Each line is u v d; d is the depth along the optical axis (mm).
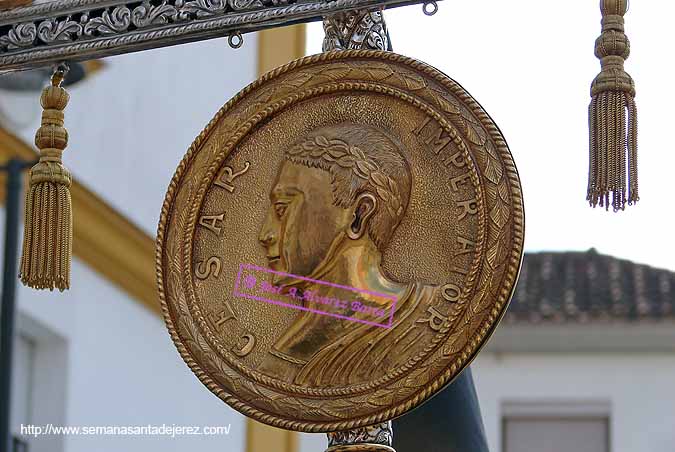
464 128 3590
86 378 9062
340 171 3641
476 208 3551
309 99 3711
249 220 3703
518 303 11133
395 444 4500
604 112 3588
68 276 3943
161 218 3748
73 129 9094
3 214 8562
